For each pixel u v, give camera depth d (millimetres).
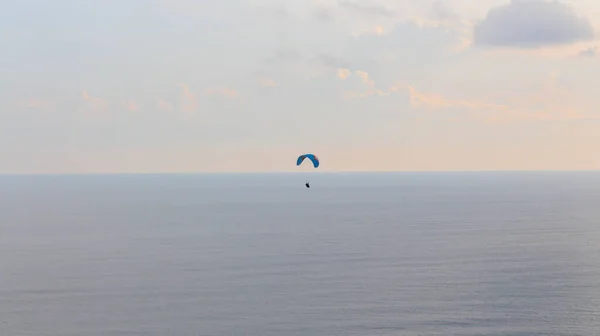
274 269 152125
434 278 141125
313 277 143000
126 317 113750
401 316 112375
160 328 107812
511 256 169625
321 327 107062
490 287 132250
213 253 177375
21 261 165750
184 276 144875
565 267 153500
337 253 176000
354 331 104812
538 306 117875
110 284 137375
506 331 104250
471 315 112688
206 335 104188
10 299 125562
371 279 140375
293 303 121125
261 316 113250
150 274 147125
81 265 159375
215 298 125500
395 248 185000
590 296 124688
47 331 106750
